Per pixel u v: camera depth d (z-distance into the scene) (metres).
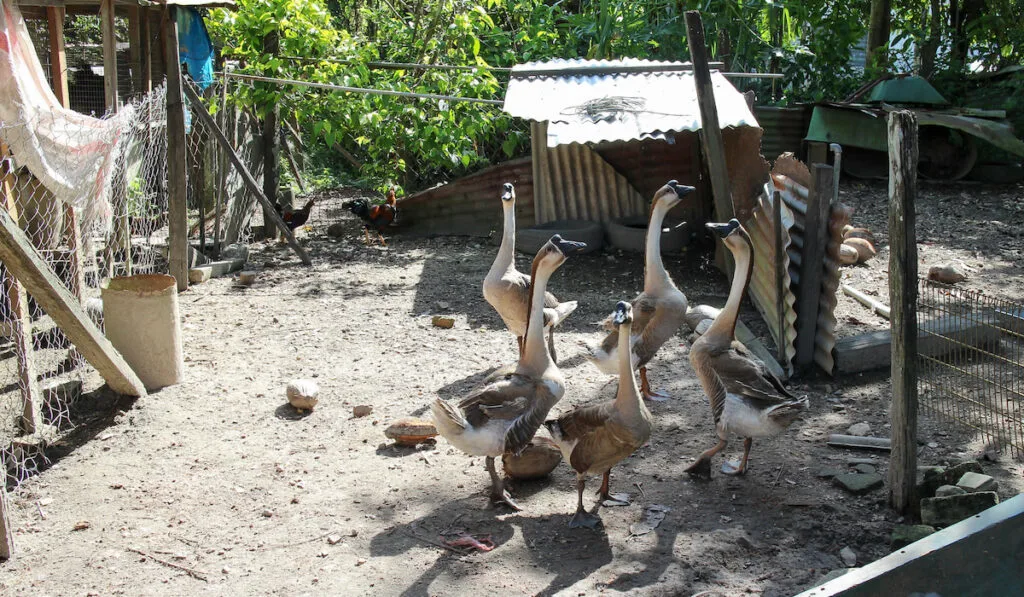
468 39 8.52
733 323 4.18
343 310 6.14
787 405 3.87
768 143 9.52
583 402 4.85
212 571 3.69
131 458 4.36
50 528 3.91
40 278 4.20
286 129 9.64
